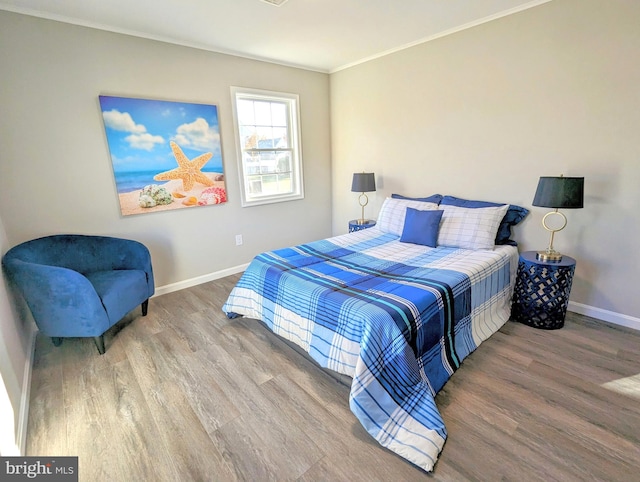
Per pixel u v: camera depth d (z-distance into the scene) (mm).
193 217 3404
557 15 2400
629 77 2184
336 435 1564
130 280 2508
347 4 2393
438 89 3209
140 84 2873
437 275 2139
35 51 2398
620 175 2311
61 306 2117
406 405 1593
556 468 1351
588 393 1767
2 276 2037
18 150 2428
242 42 3102
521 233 2875
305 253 2740
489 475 1327
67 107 2572
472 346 2156
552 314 2383
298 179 4262
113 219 2914
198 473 1389
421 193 3586
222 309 2867
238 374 2037
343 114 4234
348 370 1690
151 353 2273
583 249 2557
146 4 2297
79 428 1634
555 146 2576
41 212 2570
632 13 2111
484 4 2502
